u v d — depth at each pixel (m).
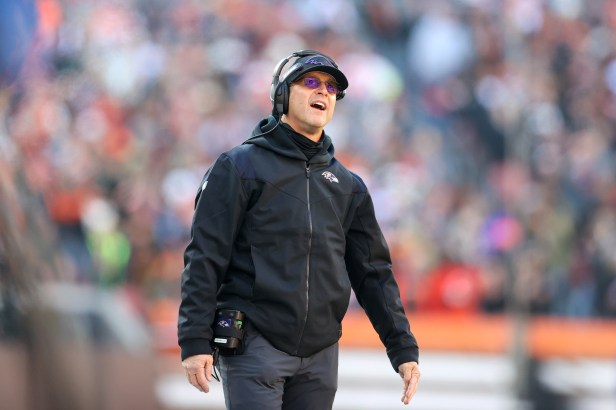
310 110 10.02
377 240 10.54
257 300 9.86
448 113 40.22
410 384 10.34
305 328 9.92
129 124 37.53
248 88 40.31
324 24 41.84
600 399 31.28
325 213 10.09
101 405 24.33
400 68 41.22
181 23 40.81
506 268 35.34
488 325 33.59
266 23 41.75
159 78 39.25
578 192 38.06
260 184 9.88
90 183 35.12
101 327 27.61
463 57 40.97
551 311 35.03
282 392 9.98
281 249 9.88
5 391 16.19
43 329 17.55
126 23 39.34
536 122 39.72
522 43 41.34
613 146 39.72
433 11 41.56
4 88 23.58
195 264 9.66
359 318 33.09
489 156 39.62
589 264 36.06
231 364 9.88
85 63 37.12
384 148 38.75
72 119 35.66
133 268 34.50
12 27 23.12
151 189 36.28
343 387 30.98
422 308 34.75
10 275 16.80
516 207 37.31
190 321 9.55
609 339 32.50
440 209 37.25
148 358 27.84
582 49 41.69
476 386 31.36
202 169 37.72
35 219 18.34
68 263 29.53
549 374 31.36
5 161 17.98
